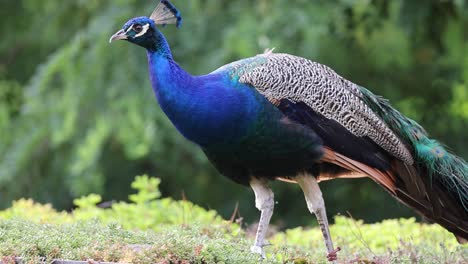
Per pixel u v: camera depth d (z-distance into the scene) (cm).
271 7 1631
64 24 1931
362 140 990
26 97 1689
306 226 1811
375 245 1111
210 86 967
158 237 944
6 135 1777
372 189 1875
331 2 1661
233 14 1662
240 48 1581
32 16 2023
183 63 1647
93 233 958
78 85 1670
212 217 1184
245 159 979
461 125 1922
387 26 1773
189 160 1858
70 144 1738
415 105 1922
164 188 1900
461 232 1019
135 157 1655
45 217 1127
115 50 1669
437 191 1012
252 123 963
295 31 1598
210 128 962
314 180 995
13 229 931
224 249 892
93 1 1795
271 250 1010
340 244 1088
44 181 1788
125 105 1648
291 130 967
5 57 2052
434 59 1861
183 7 1678
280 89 976
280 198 1892
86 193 1645
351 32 1778
